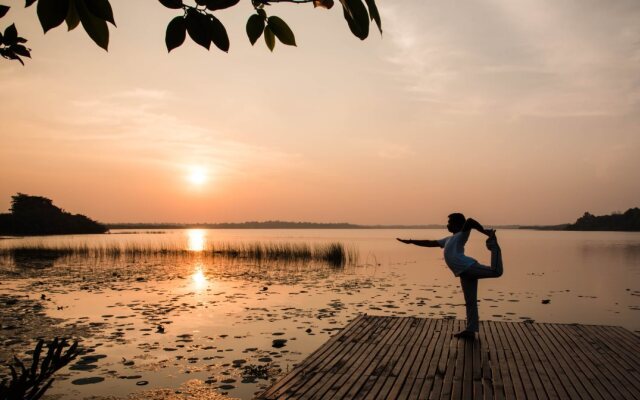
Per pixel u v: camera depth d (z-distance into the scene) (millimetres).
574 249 44688
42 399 5766
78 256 31016
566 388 4633
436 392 4531
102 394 5965
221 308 12211
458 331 7117
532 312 11922
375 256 33312
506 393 4496
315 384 4738
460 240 6621
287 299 13742
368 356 5750
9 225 71812
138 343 8523
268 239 72938
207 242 57531
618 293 15367
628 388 4637
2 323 10211
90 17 1090
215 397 5891
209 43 1215
